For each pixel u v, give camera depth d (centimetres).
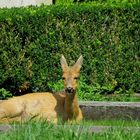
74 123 1527
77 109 1745
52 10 2148
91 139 1270
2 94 2125
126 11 2191
